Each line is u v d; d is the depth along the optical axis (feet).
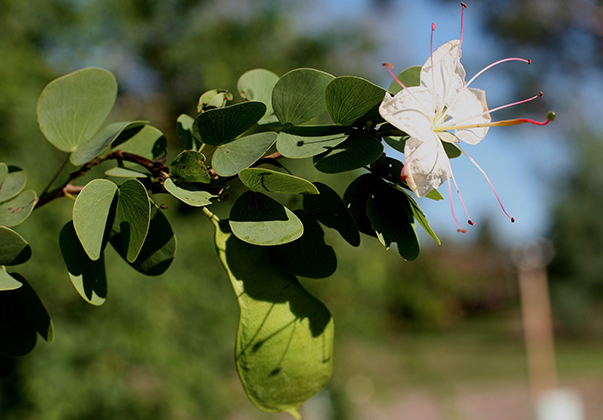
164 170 4.36
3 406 17.47
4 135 18.85
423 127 4.01
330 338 4.33
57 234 18.80
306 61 33.91
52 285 18.66
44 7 23.04
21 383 17.94
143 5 29.43
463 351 62.54
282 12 31.83
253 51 31.32
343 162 4.03
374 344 27.73
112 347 19.10
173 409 20.22
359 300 25.88
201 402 21.39
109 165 19.25
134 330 19.63
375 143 4.06
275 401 4.22
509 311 108.06
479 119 4.43
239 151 4.06
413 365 36.29
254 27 31.09
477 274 108.68
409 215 4.30
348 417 26.66
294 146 4.09
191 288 21.75
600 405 38.75
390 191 4.30
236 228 3.89
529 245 48.70
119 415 19.65
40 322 4.65
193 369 21.21
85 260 4.17
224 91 4.71
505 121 4.23
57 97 4.68
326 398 26.27
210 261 23.45
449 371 49.98
